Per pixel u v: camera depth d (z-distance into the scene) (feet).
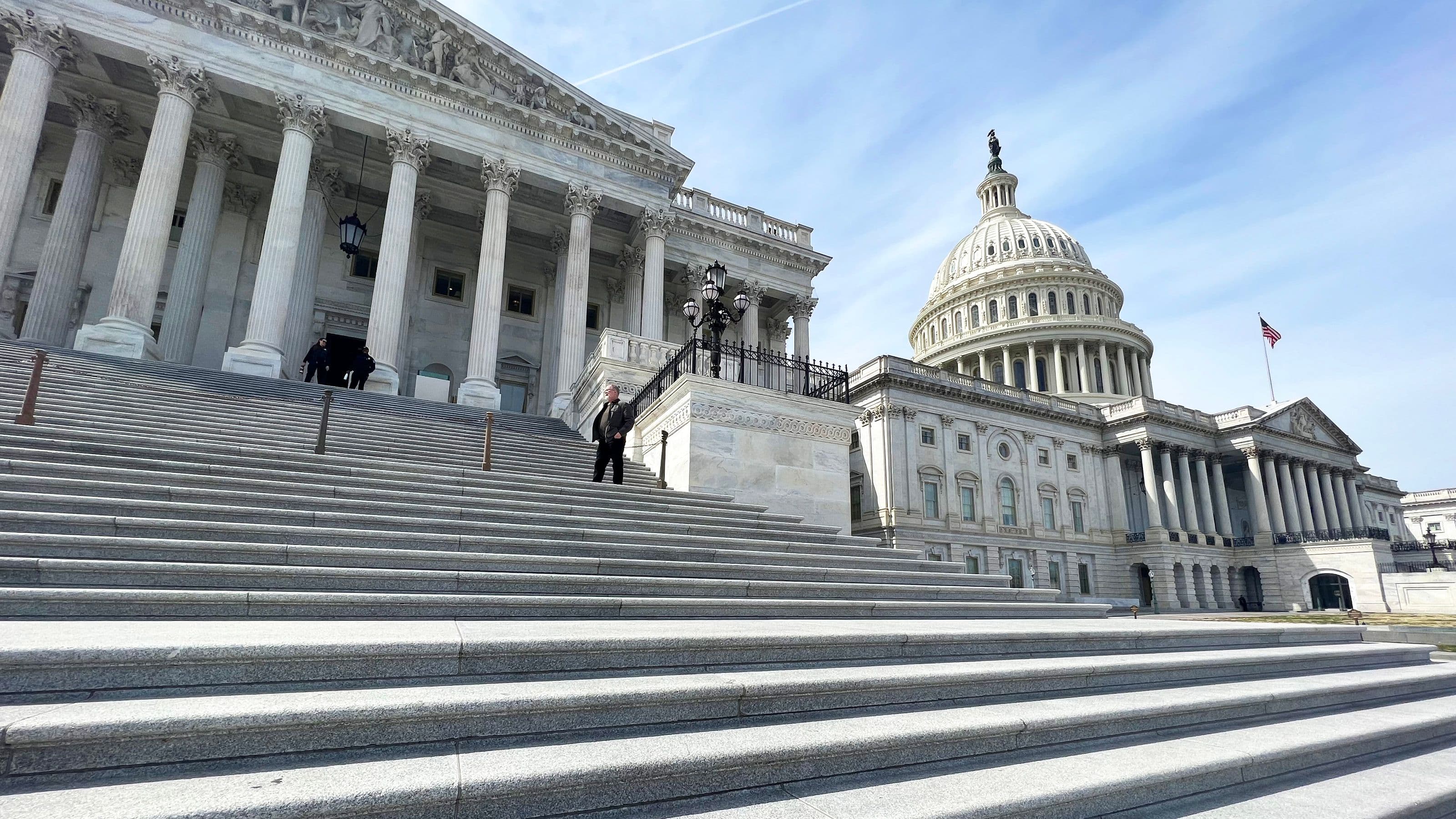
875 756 11.79
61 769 8.41
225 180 82.79
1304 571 171.83
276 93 71.82
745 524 34.45
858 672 15.02
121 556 16.55
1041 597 31.68
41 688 9.80
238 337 85.05
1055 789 11.19
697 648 14.44
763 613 21.34
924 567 32.96
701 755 10.23
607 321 109.29
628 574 22.63
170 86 67.56
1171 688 18.69
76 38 65.67
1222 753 13.88
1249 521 214.07
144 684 10.34
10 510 18.10
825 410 46.68
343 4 77.15
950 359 275.39
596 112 89.25
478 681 12.37
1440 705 21.62
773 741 11.18
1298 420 203.92
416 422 46.78
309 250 83.66
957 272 310.24
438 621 15.94
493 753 10.02
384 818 8.37
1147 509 189.57
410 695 10.77
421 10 79.36
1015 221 309.01
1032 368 250.98
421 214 92.38
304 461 28.58
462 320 99.30
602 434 37.93
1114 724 14.84
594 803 9.53
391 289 73.46
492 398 74.54
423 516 24.54
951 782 11.42
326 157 85.61
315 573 16.78
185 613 14.32
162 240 64.13
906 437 151.02
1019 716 13.84
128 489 20.61
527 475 35.55
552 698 10.96
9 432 24.61
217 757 9.15
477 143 82.07
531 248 104.88
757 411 44.01
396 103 78.23
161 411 35.81
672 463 44.32
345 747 9.77
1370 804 12.82
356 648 11.53
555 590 19.79
